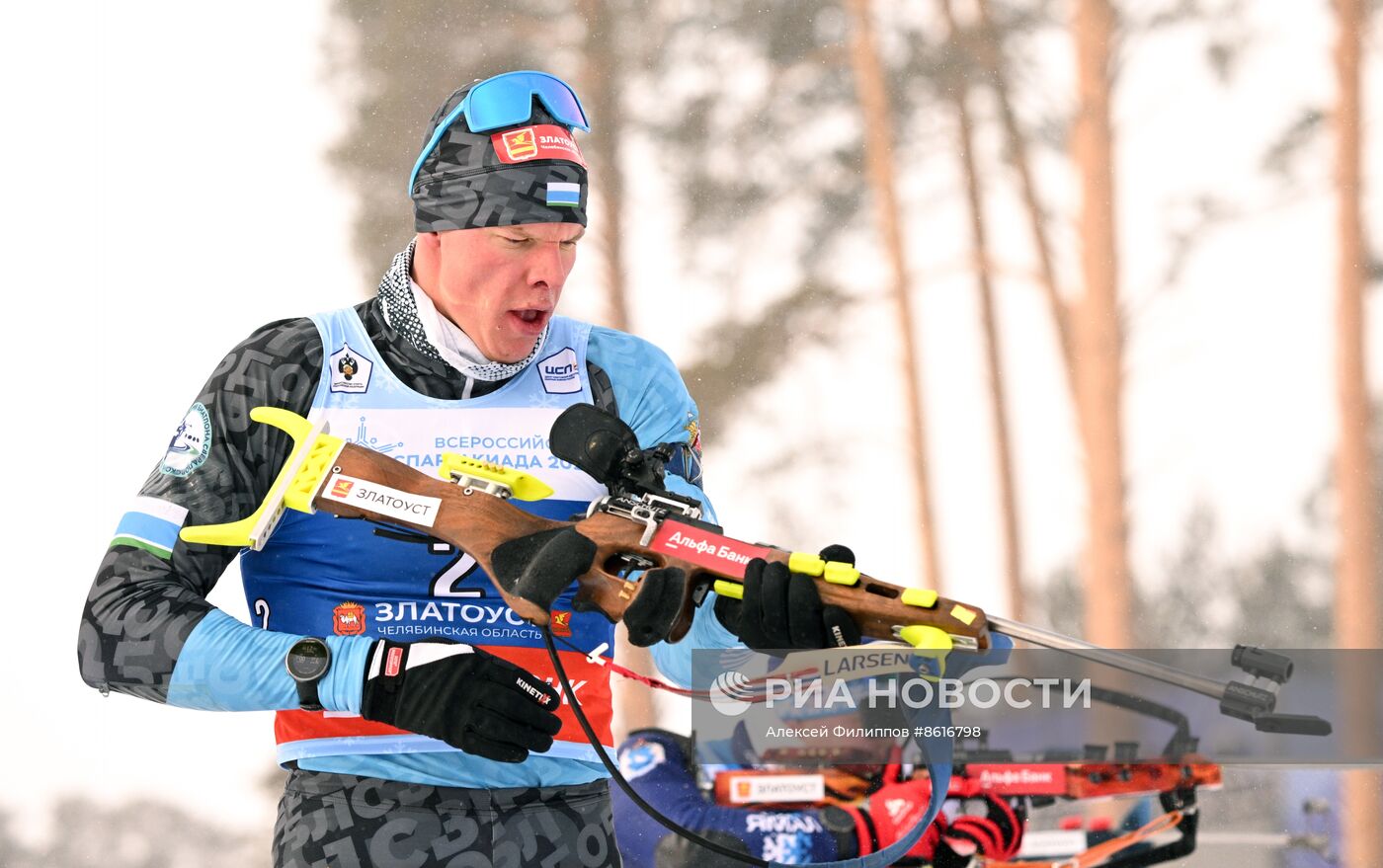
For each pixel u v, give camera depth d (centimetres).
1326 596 3447
